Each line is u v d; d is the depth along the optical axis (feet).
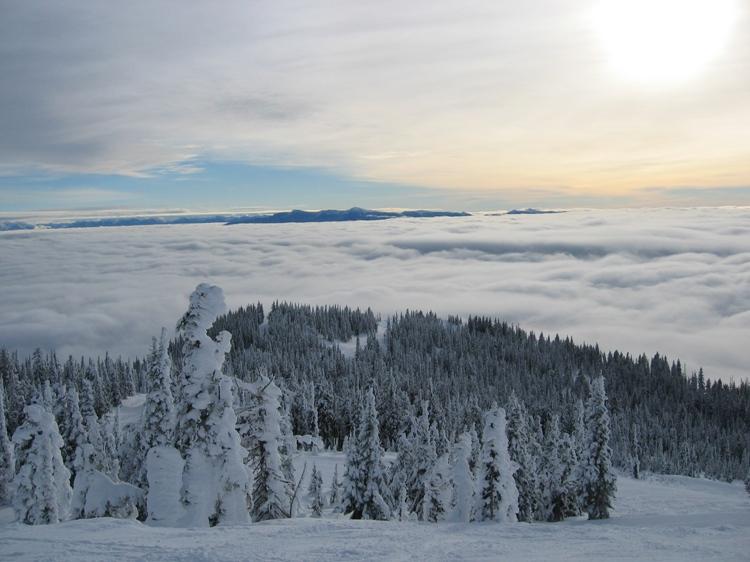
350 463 124.16
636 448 358.23
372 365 537.24
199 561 52.70
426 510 135.85
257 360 512.63
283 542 60.80
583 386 602.85
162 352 101.45
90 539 60.03
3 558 53.47
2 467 162.20
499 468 112.06
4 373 376.68
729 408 579.48
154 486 80.18
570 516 172.24
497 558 56.85
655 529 72.28
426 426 155.43
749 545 63.26
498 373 599.98
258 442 90.68
